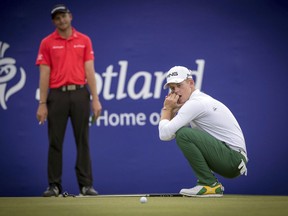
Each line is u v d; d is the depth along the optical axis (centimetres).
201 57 2731
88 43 2242
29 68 2744
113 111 2725
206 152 1755
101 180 2719
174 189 2709
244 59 2725
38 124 2734
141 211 1292
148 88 2728
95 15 2759
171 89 1847
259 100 2716
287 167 2698
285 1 2725
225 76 2725
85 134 2225
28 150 2734
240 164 1780
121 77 2731
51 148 2212
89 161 2228
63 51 2206
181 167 2711
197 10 2736
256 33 2728
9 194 2731
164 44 2739
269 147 2703
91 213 1261
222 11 2734
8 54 2750
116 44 2744
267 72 2720
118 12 2755
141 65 2738
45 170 2731
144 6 2750
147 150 2719
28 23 2761
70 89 2206
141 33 2747
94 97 2252
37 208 1423
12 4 2762
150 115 2723
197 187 1778
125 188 2717
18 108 2739
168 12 2744
